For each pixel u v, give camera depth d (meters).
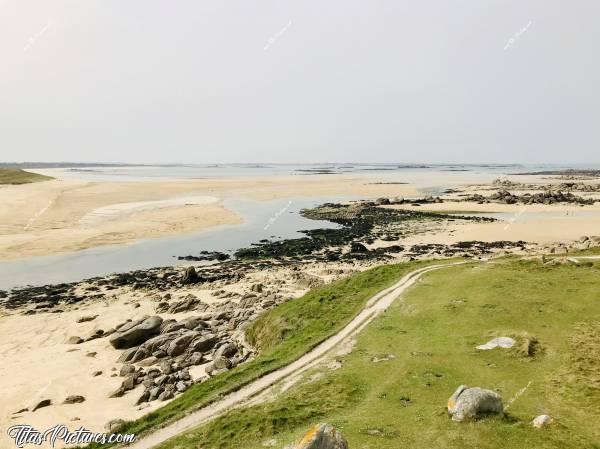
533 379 20.89
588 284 33.28
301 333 31.64
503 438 16.03
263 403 21.27
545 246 65.50
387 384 21.52
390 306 33.38
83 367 31.69
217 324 39.44
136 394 27.55
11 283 52.94
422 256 62.72
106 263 62.16
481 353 23.86
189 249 70.69
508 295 32.25
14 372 30.72
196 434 19.31
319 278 51.97
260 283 51.56
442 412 18.17
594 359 22.23
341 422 18.17
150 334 36.31
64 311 43.78
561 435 16.09
